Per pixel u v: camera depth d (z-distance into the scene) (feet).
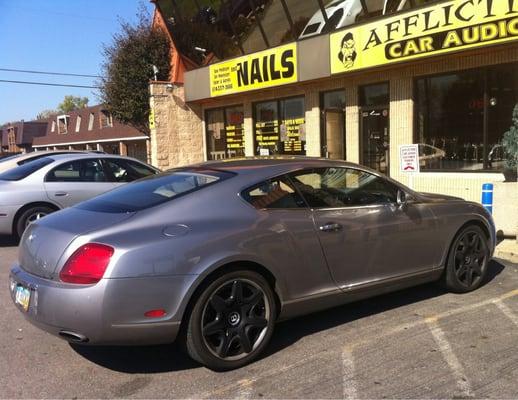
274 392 11.57
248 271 12.86
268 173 14.28
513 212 26.55
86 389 11.96
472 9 30.58
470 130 34.96
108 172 30.94
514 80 32.35
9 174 29.89
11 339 15.03
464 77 34.91
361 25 37.01
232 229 12.80
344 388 11.63
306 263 13.96
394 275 16.03
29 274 12.74
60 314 11.57
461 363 12.69
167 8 58.13
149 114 60.59
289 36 44.96
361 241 15.07
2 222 27.68
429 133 37.27
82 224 12.60
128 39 60.49
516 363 12.59
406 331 14.88
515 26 28.84
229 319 12.67
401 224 16.05
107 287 11.34
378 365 12.73
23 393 11.80
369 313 16.51
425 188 36.83
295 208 14.15
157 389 11.89
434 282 18.84
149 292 11.63
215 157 57.41
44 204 28.63
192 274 11.98
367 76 40.34
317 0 41.52
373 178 16.16
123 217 12.59
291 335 14.85
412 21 33.71
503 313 16.16
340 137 43.57
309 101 45.24
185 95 55.98
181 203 12.96
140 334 11.70
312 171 14.99
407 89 37.65
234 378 12.33
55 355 13.88
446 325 15.24
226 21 50.70
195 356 12.35
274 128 49.78
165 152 56.03
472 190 34.09
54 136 158.40
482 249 18.69
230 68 49.55
